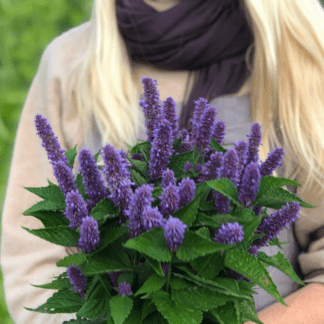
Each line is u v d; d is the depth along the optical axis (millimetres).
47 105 1381
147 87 959
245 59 1327
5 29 2912
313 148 1286
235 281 893
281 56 1303
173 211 890
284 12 1305
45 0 2881
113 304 879
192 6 1298
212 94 1296
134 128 1332
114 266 897
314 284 1255
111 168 889
